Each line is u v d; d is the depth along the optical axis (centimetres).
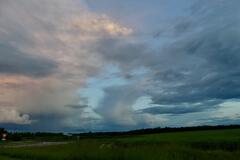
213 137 5719
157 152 2888
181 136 6925
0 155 3900
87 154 3081
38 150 4081
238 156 3175
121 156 2856
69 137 11081
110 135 11112
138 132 11894
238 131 7731
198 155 3088
